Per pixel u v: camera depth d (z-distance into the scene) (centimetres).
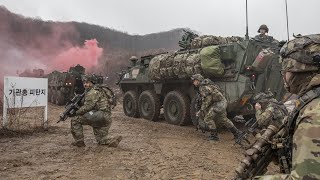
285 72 163
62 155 556
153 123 1064
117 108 1667
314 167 129
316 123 134
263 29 938
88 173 457
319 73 152
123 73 1326
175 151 612
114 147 622
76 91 1808
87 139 709
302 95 153
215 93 724
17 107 772
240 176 170
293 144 140
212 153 607
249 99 813
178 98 991
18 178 427
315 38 155
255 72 821
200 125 798
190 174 467
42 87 826
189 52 960
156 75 1035
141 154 577
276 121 516
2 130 745
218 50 839
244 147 666
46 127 820
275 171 489
